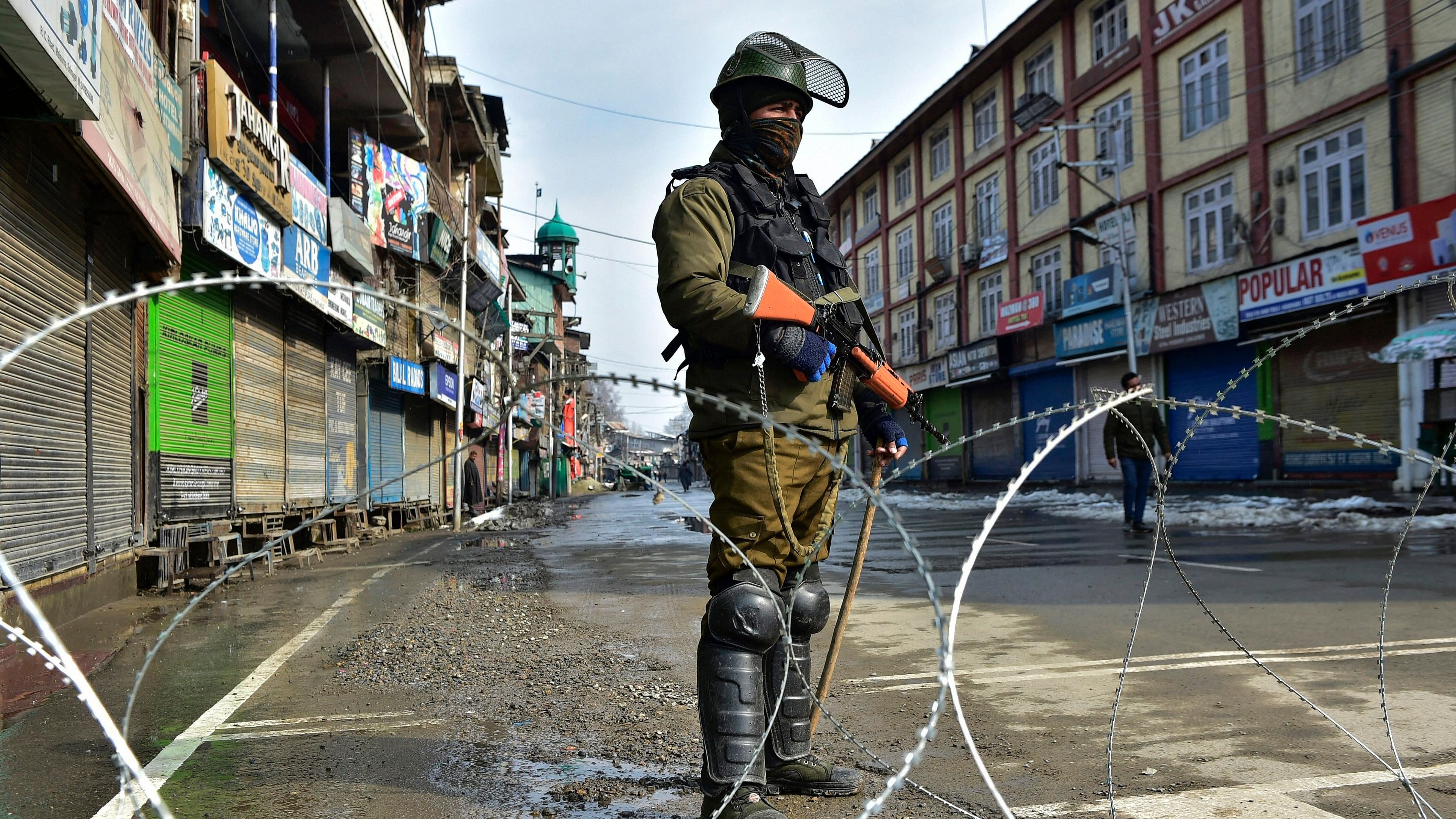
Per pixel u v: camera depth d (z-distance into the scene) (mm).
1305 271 16953
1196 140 19922
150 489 8445
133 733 3068
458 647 4480
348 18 13391
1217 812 2137
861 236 39094
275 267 11219
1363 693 3154
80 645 4930
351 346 16469
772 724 1990
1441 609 4770
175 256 8094
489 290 25844
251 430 11422
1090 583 6324
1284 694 3188
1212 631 4363
